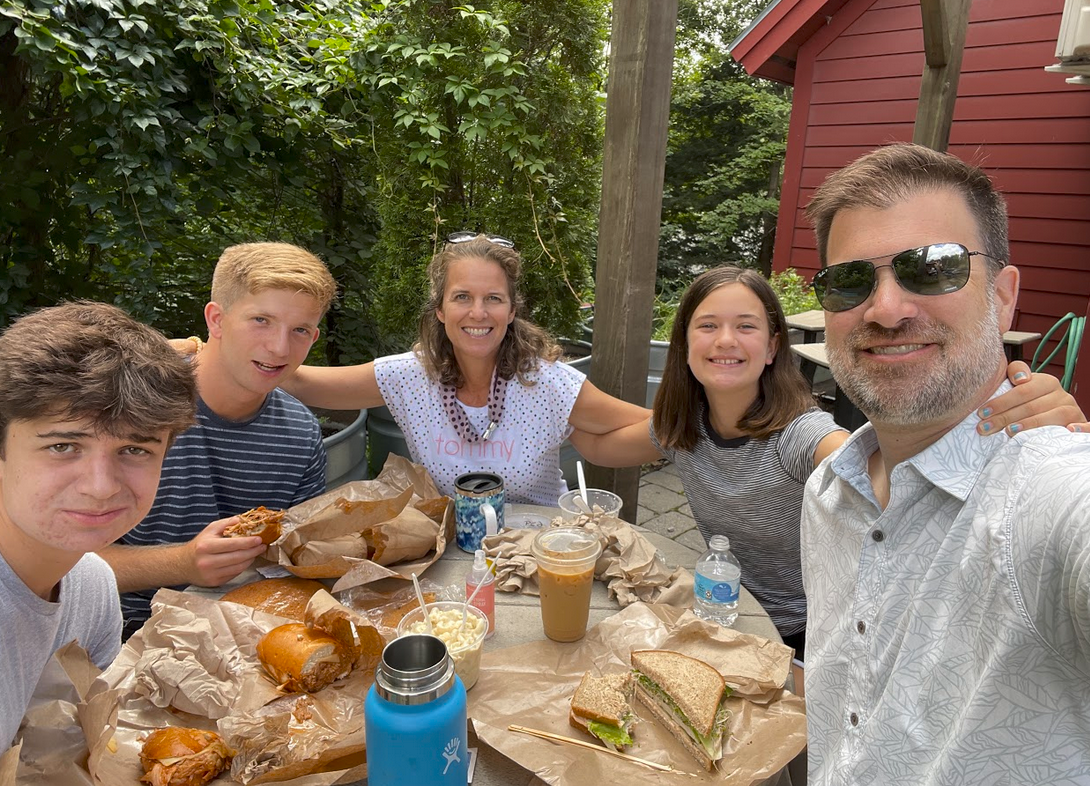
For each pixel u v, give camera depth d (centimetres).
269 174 422
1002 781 81
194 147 340
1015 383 100
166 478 196
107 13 307
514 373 238
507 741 119
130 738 121
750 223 1422
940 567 91
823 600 116
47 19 285
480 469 237
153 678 128
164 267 426
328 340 461
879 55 623
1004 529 81
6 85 361
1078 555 71
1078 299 541
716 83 1471
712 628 149
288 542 168
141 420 99
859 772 96
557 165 377
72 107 322
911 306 95
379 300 413
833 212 104
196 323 431
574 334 414
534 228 374
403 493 172
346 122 393
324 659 133
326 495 187
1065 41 368
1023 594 78
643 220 280
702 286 202
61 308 105
